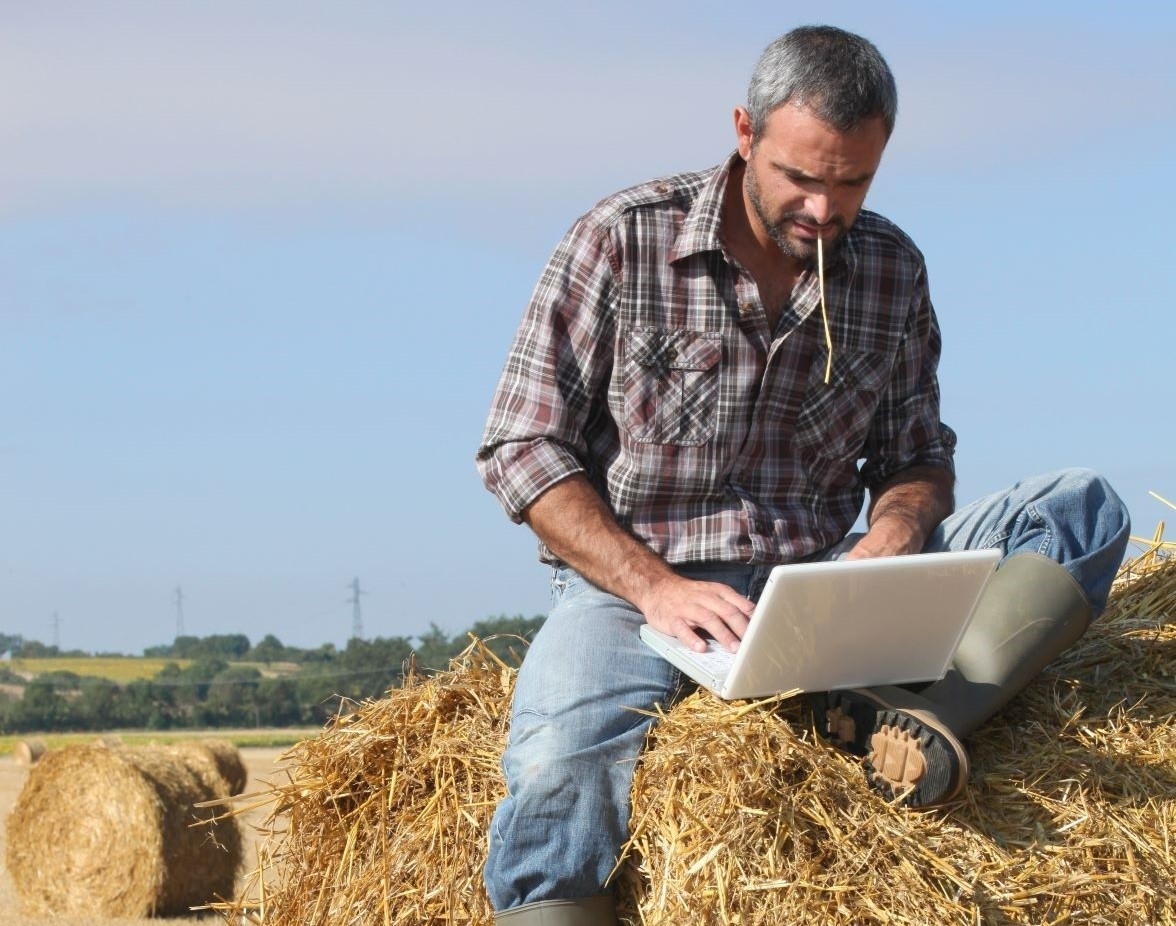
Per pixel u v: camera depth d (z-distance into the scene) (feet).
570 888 9.82
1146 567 13.57
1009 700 10.69
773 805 9.23
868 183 10.94
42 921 37.11
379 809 11.34
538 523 11.29
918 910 8.98
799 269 11.71
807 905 8.94
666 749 9.74
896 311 12.07
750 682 9.66
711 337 11.48
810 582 9.21
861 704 9.93
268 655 266.98
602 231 11.51
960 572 9.68
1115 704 11.01
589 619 10.80
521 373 11.69
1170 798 10.19
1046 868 9.48
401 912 10.82
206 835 40.73
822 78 10.52
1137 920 9.48
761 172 11.00
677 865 9.26
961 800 9.84
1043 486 11.61
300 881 11.62
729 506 11.73
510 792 10.08
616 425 11.78
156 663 283.79
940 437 12.94
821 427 11.94
